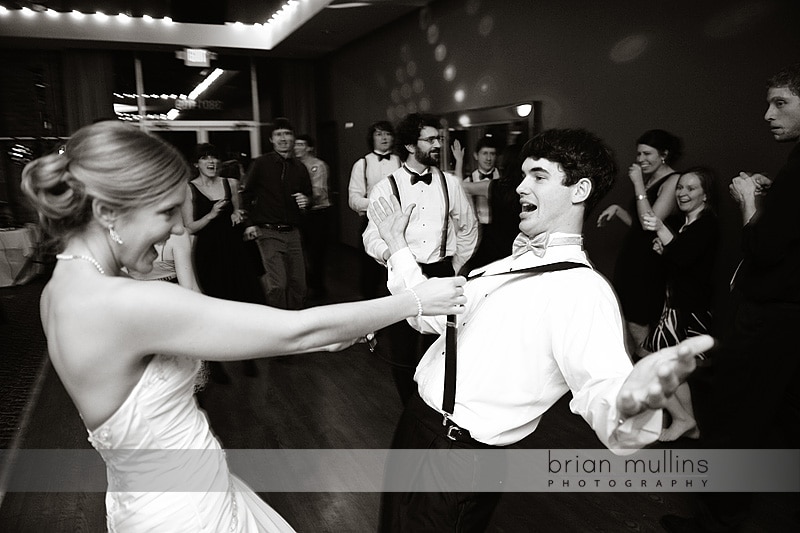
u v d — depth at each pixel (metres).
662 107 3.97
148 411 1.06
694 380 3.41
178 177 1.07
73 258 1.03
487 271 1.48
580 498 2.49
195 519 1.13
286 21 8.66
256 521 1.31
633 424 1.00
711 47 3.59
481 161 4.93
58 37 8.87
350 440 3.07
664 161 3.57
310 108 11.14
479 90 6.06
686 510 2.38
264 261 4.47
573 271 1.30
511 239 3.34
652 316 3.62
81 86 9.75
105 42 9.27
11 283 6.98
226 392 3.75
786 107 2.08
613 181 1.36
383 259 2.65
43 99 9.64
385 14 7.37
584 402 1.12
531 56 5.24
